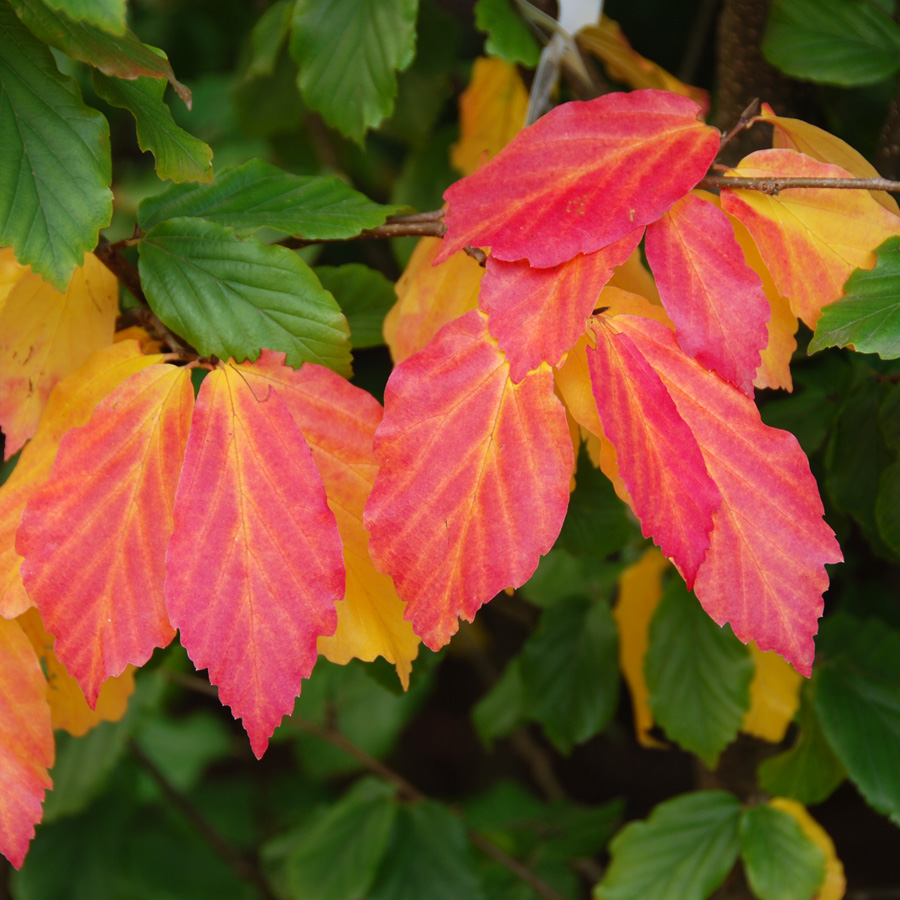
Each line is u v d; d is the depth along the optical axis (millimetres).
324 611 742
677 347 750
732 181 759
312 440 760
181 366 770
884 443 873
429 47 1010
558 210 746
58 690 805
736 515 745
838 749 889
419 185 1037
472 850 1254
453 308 794
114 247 782
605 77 1028
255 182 803
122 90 750
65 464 751
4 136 741
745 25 886
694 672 908
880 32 867
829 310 757
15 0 734
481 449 742
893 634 912
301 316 772
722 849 920
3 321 779
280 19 938
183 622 738
